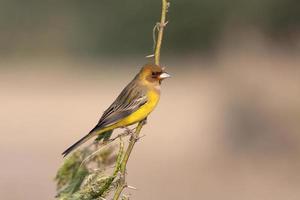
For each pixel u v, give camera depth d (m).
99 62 34.16
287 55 20.86
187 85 28.31
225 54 19.97
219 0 30.33
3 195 14.16
